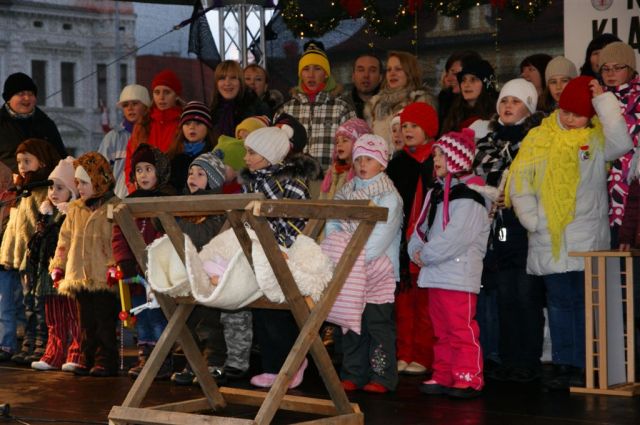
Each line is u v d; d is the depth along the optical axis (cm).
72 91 948
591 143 509
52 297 613
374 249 493
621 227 506
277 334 519
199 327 609
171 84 693
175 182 616
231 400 445
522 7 765
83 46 952
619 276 514
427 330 569
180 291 395
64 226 596
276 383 369
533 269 516
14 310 654
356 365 514
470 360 489
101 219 580
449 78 653
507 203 525
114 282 546
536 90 586
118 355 591
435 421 434
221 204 365
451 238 482
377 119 652
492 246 531
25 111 733
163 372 558
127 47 961
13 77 733
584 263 499
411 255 512
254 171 522
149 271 388
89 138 958
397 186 565
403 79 650
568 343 516
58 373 595
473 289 489
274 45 837
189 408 436
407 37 806
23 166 647
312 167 526
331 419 395
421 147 568
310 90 663
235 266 369
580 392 498
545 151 514
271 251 364
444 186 492
